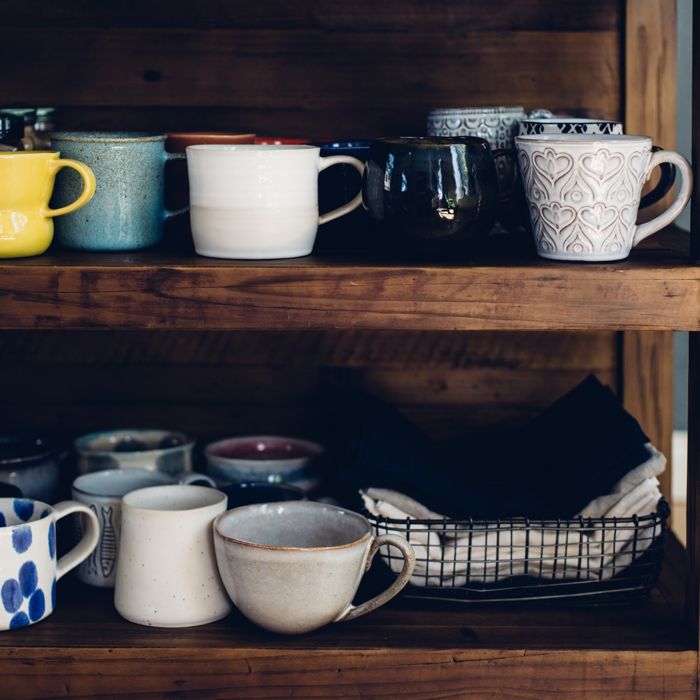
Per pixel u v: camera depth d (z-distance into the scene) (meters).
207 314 0.94
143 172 1.03
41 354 1.34
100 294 0.94
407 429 1.16
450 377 1.34
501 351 1.33
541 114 1.15
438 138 1.00
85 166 0.99
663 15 1.26
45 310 0.94
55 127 1.28
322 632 1.00
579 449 1.14
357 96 1.29
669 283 0.93
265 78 1.28
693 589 0.99
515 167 1.08
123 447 1.27
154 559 1.00
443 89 1.29
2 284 0.94
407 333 1.33
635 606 1.07
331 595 0.95
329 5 1.27
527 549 1.04
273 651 0.97
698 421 0.98
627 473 1.06
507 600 1.05
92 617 1.03
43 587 1.00
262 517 1.04
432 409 1.35
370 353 1.34
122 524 1.02
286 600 0.94
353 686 0.97
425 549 1.04
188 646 0.97
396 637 0.99
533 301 0.93
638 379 1.33
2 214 0.97
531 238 1.02
